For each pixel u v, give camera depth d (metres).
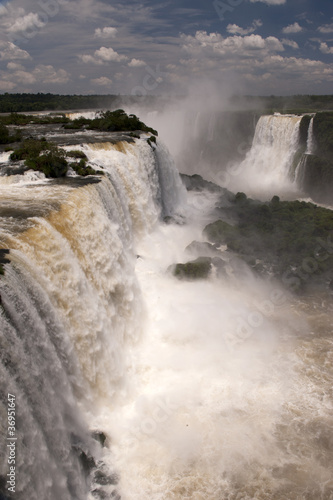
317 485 15.13
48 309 14.95
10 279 13.30
